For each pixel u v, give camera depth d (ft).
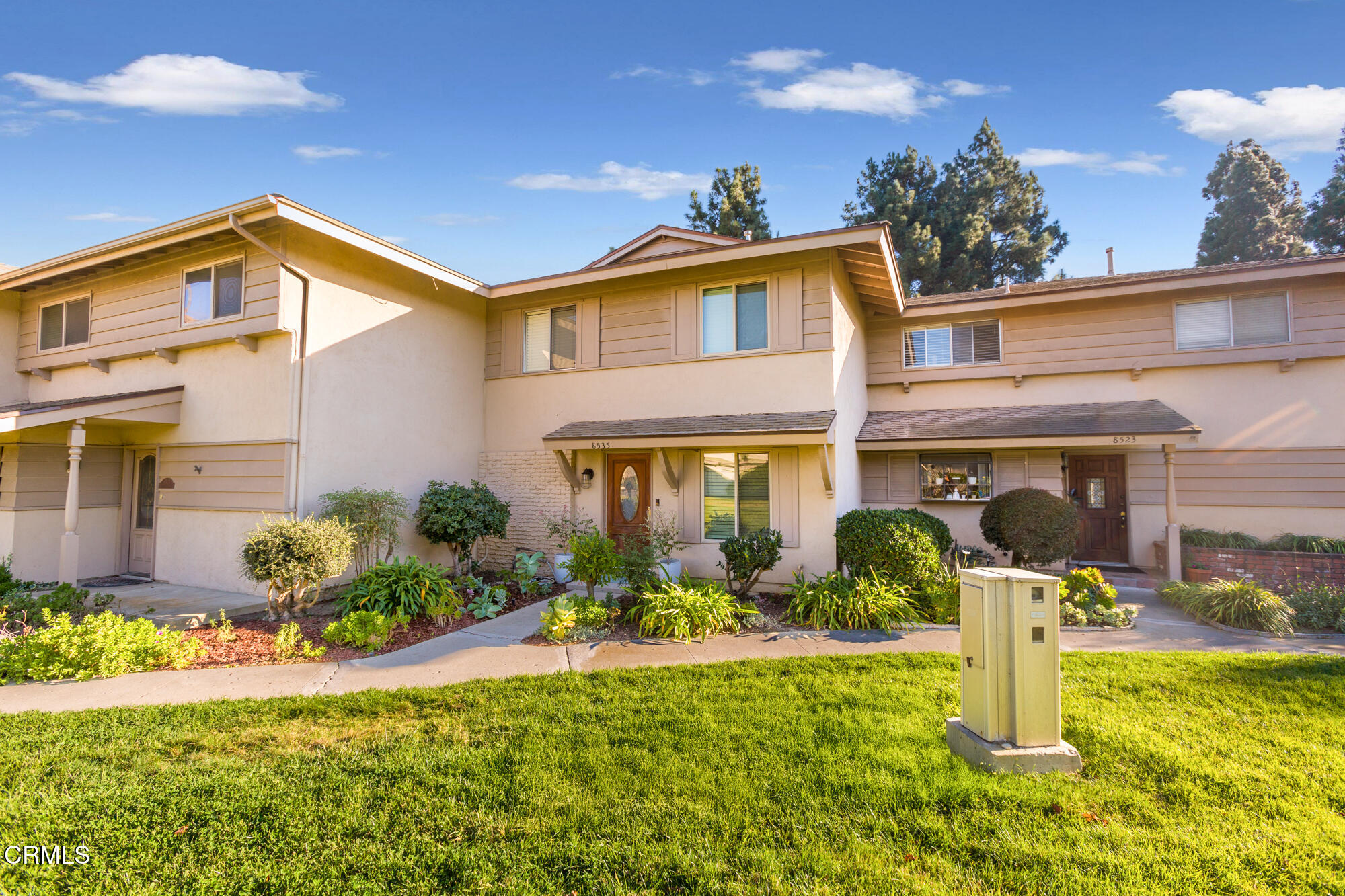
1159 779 11.82
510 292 36.58
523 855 9.64
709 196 92.17
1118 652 20.42
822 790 11.50
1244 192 81.41
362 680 18.44
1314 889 8.70
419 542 34.71
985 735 12.60
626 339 35.73
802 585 26.96
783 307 31.71
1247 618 23.94
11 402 39.47
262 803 11.24
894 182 86.28
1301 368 34.04
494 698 16.69
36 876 9.12
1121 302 37.68
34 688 17.74
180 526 32.24
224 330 30.09
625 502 35.35
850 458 35.19
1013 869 9.19
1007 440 33.47
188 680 18.51
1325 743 13.33
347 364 31.12
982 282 89.86
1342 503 32.94
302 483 28.55
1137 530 36.86
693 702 16.17
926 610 26.07
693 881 8.98
